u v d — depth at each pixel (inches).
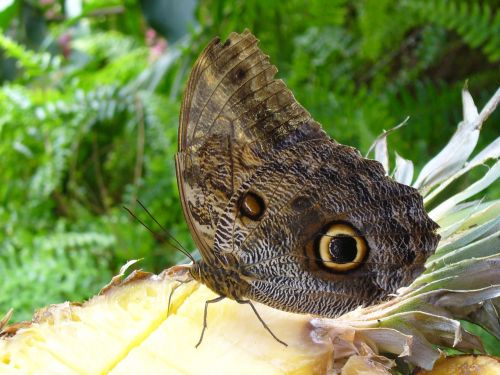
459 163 8.5
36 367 6.9
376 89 17.8
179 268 8.1
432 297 7.6
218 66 6.4
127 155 18.8
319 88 16.7
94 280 14.8
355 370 6.6
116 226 16.0
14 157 17.8
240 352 7.0
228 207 6.6
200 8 20.0
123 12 23.2
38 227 17.2
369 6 17.3
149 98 17.5
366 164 6.8
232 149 6.6
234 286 7.0
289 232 6.9
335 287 7.1
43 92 18.6
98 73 19.8
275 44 19.3
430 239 6.7
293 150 6.8
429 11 16.4
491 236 7.9
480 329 10.8
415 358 7.1
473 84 17.1
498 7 17.9
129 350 7.2
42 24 24.0
